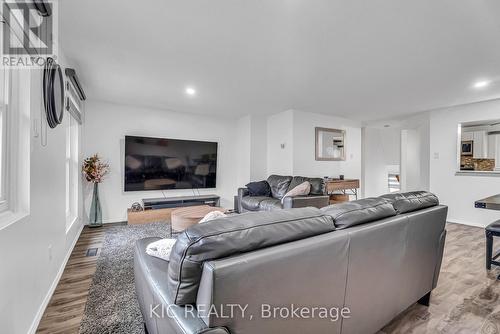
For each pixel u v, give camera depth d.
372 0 1.66
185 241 0.82
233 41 2.22
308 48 2.34
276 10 1.77
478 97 3.91
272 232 0.93
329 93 3.75
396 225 1.38
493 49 2.33
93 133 4.19
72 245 2.96
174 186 4.82
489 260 2.38
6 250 1.22
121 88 3.54
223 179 5.56
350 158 5.97
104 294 1.93
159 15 1.84
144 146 4.48
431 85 3.36
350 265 1.14
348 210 1.26
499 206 2.10
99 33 2.08
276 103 4.37
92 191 4.14
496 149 4.04
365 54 2.46
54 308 1.75
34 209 1.58
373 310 1.32
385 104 4.39
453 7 1.72
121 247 3.01
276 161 5.24
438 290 2.02
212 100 4.18
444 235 1.82
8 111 1.42
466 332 1.52
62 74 2.27
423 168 5.12
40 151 1.71
